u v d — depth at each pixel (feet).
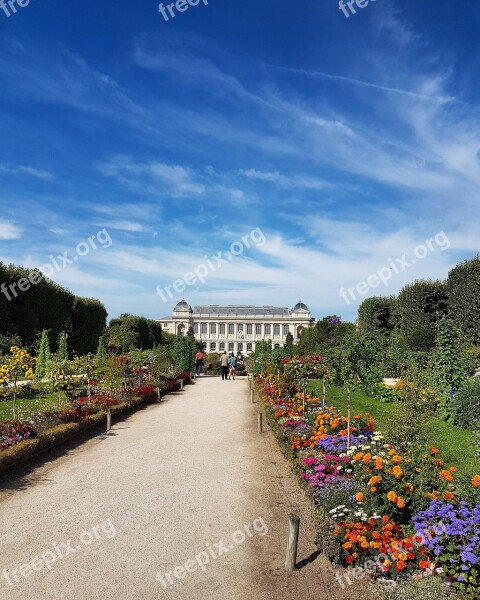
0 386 60.75
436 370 59.62
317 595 20.20
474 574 19.25
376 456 28.37
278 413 52.49
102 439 49.62
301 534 26.22
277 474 37.04
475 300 103.19
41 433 44.60
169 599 19.89
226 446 46.32
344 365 41.86
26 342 114.42
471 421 47.75
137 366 95.91
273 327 477.77
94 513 29.01
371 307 146.82
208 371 153.48
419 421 35.14
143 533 26.22
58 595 20.07
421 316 131.34
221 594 20.29
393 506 24.04
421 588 19.24
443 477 25.22
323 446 36.22
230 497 31.94
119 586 20.81
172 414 65.26
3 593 20.22
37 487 34.01
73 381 72.95
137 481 35.32
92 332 163.32
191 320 481.46
